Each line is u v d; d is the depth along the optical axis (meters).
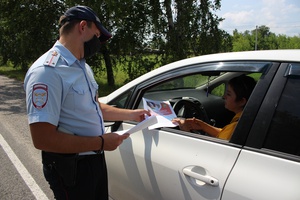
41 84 1.60
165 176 1.93
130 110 2.30
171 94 3.09
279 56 1.70
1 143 5.39
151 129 2.16
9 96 11.07
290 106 1.54
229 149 1.67
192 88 3.24
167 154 1.96
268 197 1.42
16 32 13.51
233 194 1.54
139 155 2.14
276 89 1.61
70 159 1.79
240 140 1.65
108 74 13.91
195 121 2.32
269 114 1.58
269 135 1.56
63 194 1.88
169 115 2.30
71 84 1.70
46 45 13.13
